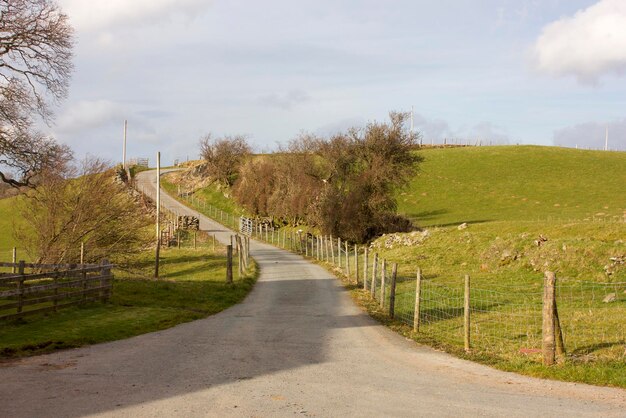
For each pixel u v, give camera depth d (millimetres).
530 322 15930
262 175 82875
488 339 13945
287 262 40625
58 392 8453
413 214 66812
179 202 90000
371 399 8398
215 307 20391
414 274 28484
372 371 10469
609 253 24859
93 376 9609
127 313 17672
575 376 9852
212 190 99812
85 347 12516
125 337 14016
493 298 20500
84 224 30281
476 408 7969
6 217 63031
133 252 32406
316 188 64688
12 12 25484
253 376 9875
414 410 7828
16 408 7543
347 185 59750
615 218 49719
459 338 14258
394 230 51281
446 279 26141
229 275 26547
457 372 10453
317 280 29750
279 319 17781
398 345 13445
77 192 30750
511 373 10391
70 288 18531
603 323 14867
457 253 32188
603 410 7910
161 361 11062
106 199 31031
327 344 13453
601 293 20734
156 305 20031
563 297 20203
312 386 9188
